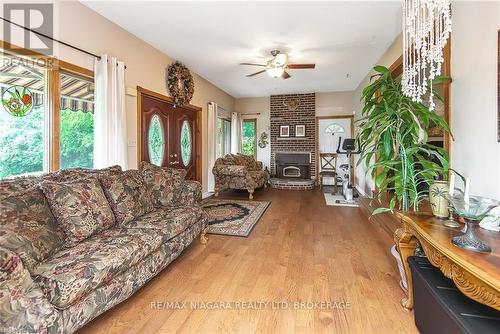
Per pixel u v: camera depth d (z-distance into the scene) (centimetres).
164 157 432
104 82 290
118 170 255
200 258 261
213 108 612
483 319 110
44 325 121
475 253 116
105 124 290
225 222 380
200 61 459
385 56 407
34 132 238
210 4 275
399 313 175
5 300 112
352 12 290
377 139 215
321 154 749
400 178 196
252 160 703
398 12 289
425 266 160
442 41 163
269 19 307
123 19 308
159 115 416
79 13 271
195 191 311
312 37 355
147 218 239
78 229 180
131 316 173
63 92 264
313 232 338
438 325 130
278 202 521
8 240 133
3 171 218
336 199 550
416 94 198
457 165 207
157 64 404
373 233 334
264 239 313
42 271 139
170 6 279
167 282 215
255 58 442
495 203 126
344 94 726
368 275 225
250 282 215
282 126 776
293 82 615
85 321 146
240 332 158
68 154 273
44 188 177
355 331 159
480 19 177
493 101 165
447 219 164
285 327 162
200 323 166
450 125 217
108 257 159
